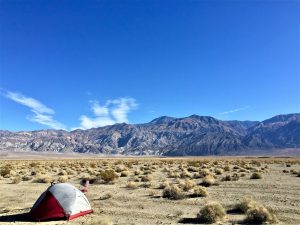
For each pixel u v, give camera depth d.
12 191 31.77
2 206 24.58
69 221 19.36
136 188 32.53
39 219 19.56
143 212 21.58
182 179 39.97
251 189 31.11
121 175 45.75
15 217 20.69
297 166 71.81
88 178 40.47
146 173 49.62
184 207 23.02
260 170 52.91
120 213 21.38
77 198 20.86
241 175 43.59
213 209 19.14
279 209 21.92
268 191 29.81
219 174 47.12
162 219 19.64
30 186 35.31
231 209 21.91
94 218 20.08
